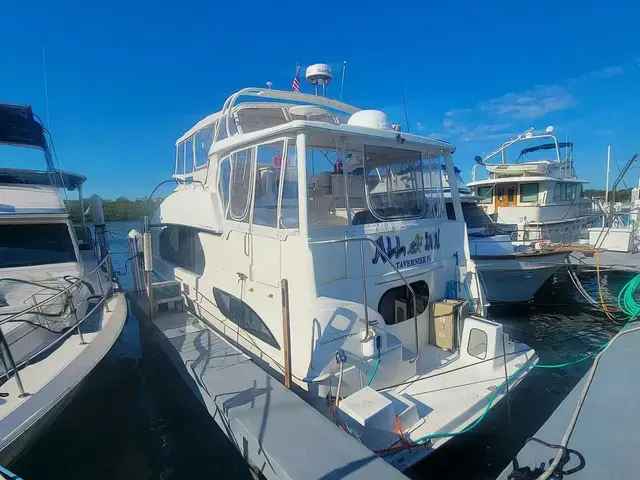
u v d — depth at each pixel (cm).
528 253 856
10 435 270
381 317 382
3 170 651
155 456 398
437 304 443
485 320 416
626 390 328
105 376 473
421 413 336
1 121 620
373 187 423
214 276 509
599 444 263
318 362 336
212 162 508
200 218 529
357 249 373
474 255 858
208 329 489
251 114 547
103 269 613
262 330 407
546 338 751
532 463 250
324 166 438
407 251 419
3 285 441
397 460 295
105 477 370
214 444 416
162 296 555
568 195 1427
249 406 305
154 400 497
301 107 503
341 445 257
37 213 516
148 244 521
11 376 329
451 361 420
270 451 251
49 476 369
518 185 1324
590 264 1069
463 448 338
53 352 371
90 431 420
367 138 392
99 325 430
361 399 316
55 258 518
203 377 355
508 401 363
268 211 397
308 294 340
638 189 1678
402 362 385
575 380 554
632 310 629
